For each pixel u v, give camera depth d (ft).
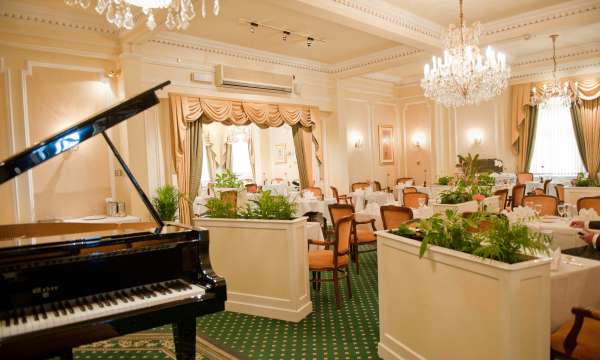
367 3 20.34
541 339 7.23
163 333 13.16
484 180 24.84
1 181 7.52
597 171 35.17
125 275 7.97
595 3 20.92
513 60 35.55
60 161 20.17
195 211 28.84
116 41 21.44
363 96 38.60
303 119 33.37
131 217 20.57
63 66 20.08
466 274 7.84
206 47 26.40
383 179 40.60
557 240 13.91
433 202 21.07
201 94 26.43
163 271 8.45
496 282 7.17
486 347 7.43
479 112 38.42
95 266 7.65
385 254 10.40
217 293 8.32
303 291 14.05
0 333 6.25
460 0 20.85
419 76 40.32
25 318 6.72
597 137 35.01
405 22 22.75
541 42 30.50
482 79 21.86
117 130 22.02
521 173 36.65
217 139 45.16
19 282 6.91
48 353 6.51
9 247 6.97
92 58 21.03
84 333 6.79
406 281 9.62
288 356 11.17
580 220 14.24
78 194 20.68
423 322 9.11
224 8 21.04
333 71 34.01
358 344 11.77
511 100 38.24
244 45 27.68
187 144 26.50
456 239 8.46
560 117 36.99
